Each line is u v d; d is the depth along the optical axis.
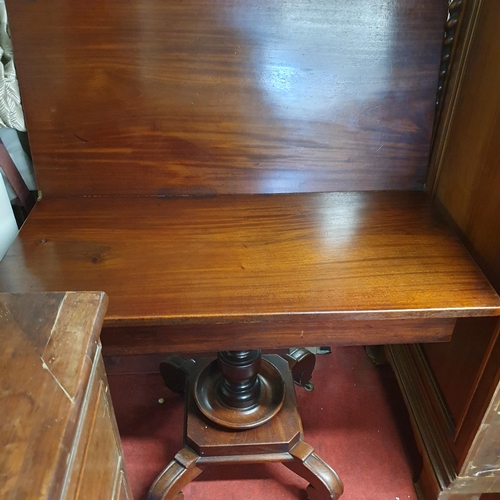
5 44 0.97
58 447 0.39
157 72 0.97
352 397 1.39
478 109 0.89
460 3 0.94
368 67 0.99
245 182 1.05
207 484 1.19
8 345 0.48
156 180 1.04
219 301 0.75
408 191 1.08
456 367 1.01
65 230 0.93
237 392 1.15
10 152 1.07
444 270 0.83
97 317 0.51
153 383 1.44
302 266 0.83
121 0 0.92
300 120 1.01
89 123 0.99
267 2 0.94
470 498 1.06
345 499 1.15
